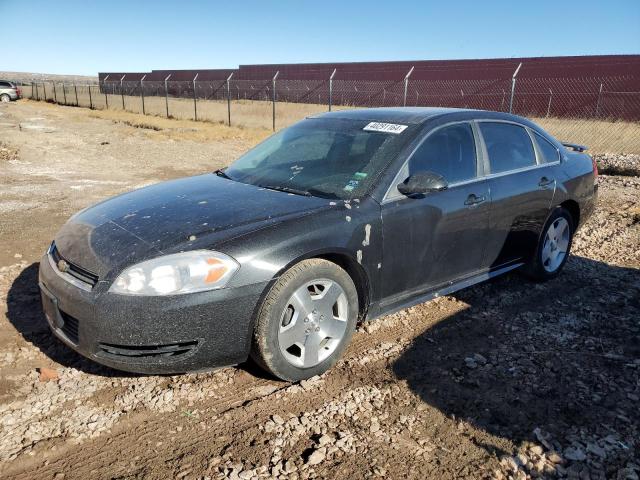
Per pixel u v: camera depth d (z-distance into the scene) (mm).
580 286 4699
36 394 2949
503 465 2467
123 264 2760
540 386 3104
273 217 3064
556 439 2637
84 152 13555
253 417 2797
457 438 2654
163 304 2654
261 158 4199
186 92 44656
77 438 2611
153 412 2824
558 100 24859
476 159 4008
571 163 4934
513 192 4156
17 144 13984
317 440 2621
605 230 6438
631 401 2961
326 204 3250
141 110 32406
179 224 3023
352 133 3943
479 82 28281
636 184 9445
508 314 4098
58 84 68688
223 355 2832
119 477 2365
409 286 3625
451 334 3760
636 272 5059
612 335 3766
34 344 3484
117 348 2732
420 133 3703
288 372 3029
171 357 2748
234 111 28625
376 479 2381
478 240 3973
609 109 23297
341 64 36844
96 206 3650
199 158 13273
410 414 2838
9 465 2422
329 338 3211
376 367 3307
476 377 3191
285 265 2873
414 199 3500
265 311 2865
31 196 7988
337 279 3139
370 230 3254
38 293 4277
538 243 4586
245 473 2383
